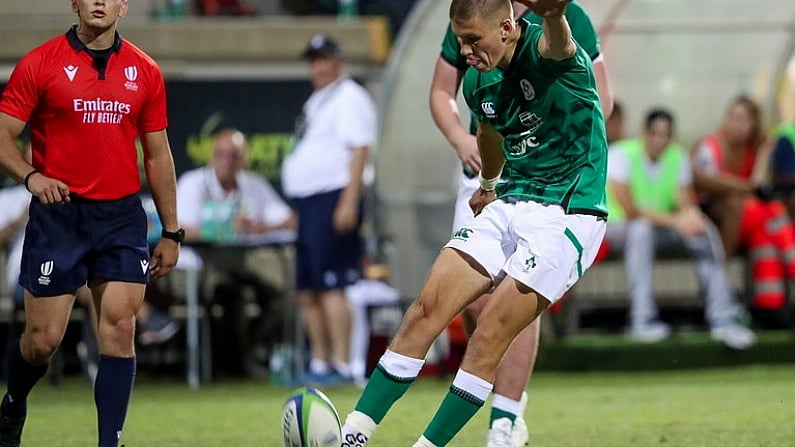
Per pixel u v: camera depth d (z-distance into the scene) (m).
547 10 17.19
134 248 20.81
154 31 48.19
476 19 17.75
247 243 39.75
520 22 18.36
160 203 21.56
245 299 44.03
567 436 25.86
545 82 18.19
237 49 48.31
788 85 46.47
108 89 20.55
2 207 40.09
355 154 39.41
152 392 38.38
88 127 20.50
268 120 46.25
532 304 18.20
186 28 48.41
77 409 33.09
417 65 43.56
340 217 39.16
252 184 42.50
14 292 39.12
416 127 43.66
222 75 48.03
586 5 44.88
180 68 47.97
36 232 20.64
